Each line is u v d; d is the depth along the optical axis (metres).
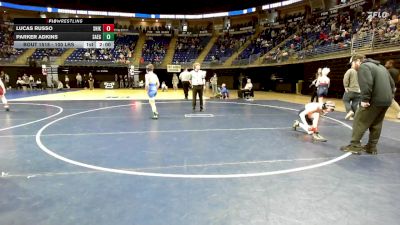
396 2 21.39
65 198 3.51
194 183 4.03
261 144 6.39
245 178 4.24
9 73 32.38
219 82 36.97
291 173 4.46
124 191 3.73
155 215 3.10
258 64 30.16
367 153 5.68
